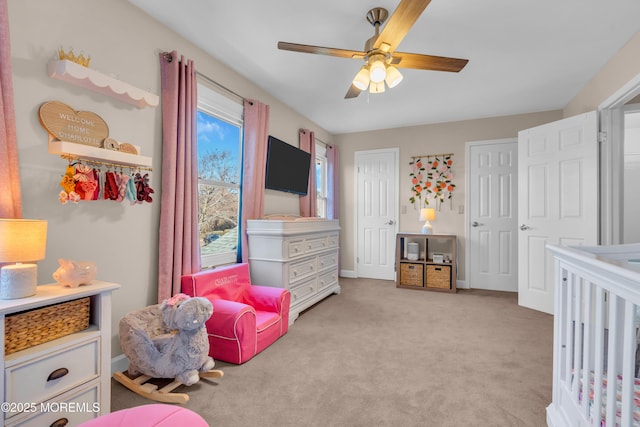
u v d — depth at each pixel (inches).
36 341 50.3
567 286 57.2
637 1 81.6
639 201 178.2
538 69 120.1
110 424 37.6
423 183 193.2
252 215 127.9
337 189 211.2
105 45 77.2
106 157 72.3
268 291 108.8
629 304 35.3
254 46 104.4
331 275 158.6
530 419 63.7
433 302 149.5
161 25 91.6
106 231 78.0
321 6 83.7
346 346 98.7
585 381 47.7
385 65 80.9
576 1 81.7
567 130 128.7
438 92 142.3
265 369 83.7
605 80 116.5
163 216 89.3
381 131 204.2
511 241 173.0
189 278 91.8
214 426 61.2
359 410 66.5
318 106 161.2
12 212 58.4
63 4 68.9
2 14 57.4
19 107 62.2
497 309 138.7
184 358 73.1
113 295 79.8
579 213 124.8
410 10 61.7
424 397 71.2
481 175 179.9
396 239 182.2
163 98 91.3
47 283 66.4
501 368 84.8
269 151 137.8
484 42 101.0
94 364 56.6
